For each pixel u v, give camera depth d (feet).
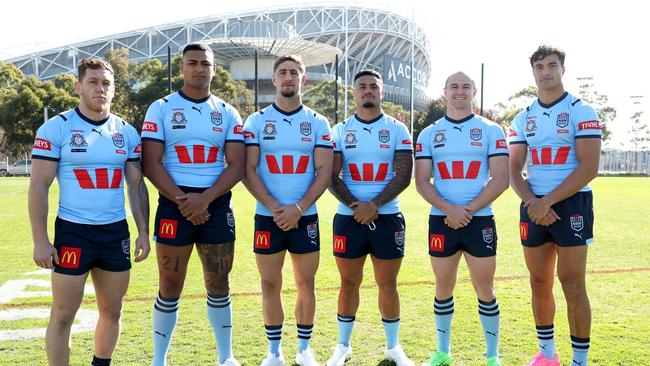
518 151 14.11
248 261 26.84
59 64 255.09
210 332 15.92
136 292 20.52
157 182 12.79
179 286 13.15
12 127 140.05
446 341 13.64
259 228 13.89
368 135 14.65
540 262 13.35
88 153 11.39
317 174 14.25
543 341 13.39
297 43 185.06
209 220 13.12
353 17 247.09
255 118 14.44
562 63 13.33
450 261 13.78
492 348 13.42
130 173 12.44
